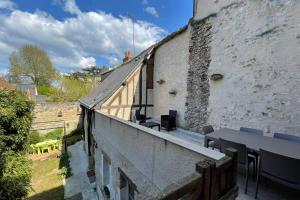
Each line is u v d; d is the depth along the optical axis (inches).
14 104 234.4
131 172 142.6
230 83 195.3
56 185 295.6
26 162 237.0
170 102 291.4
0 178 195.5
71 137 566.3
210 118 221.8
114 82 360.5
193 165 79.2
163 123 269.0
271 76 157.5
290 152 97.0
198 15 235.0
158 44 312.5
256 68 169.3
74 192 275.4
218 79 209.2
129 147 146.5
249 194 103.9
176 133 245.4
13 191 199.6
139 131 128.6
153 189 110.7
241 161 109.7
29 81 1053.8
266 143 115.6
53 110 586.9
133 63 369.1
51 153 443.5
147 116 326.6
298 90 139.9
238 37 185.5
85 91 918.4
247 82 177.8
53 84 1080.8
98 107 269.7
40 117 565.6
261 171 99.7
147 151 118.0
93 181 302.0
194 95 245.0
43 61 1093.8
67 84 906.7
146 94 323.6
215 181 62.2
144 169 122.3
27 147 256.8
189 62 251.8
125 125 155.0
